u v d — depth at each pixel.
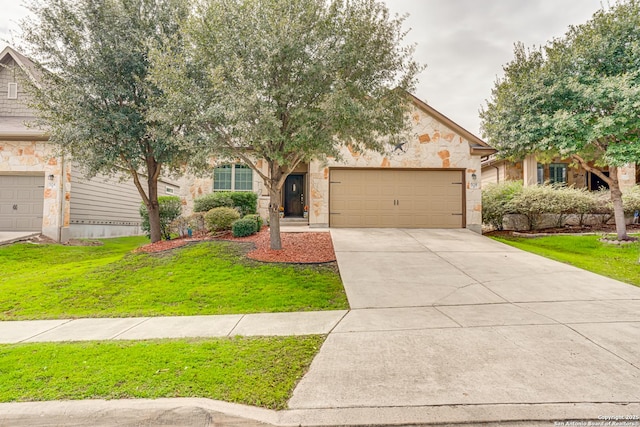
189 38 7.24
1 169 12.80
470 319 4.98
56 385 3.21
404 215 12.88
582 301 5.82
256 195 13.16
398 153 12.77
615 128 9.60
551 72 10.55
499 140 12.76
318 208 12.66
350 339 4.31
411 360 3.68
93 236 15.20
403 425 2.67
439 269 7.86
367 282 7.00
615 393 3.01
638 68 9.37
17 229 12.99
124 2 9.20
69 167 13.43
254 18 6.88
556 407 2.82
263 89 7.04
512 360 3.64
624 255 9.59
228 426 2.75
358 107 6.86
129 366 3.58
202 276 7.43
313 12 7.00
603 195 14.70
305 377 3.36
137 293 6.66
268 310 5.69
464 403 2.88
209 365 3.60
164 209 12.11
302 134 6.96
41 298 6.50
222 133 7.77
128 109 9.48
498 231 14.23
